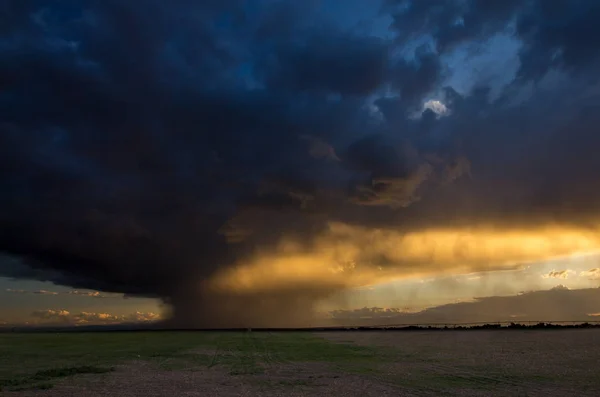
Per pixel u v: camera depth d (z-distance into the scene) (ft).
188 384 143.13
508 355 238.48
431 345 348.38
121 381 151.12
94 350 318.86
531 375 154.71
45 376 164.14
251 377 160.45
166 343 416.67
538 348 288.51
